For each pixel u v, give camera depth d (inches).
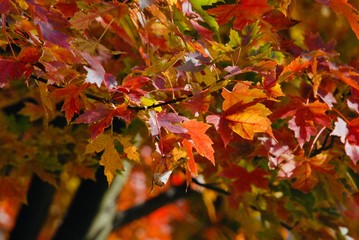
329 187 186.4
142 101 128.3
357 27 138.2
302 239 207.3
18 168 217.6
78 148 211.9
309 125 146.4
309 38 163.9
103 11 126.2
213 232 336.2
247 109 130.6
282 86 177.6
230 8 138.8
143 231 409.7
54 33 117.9
